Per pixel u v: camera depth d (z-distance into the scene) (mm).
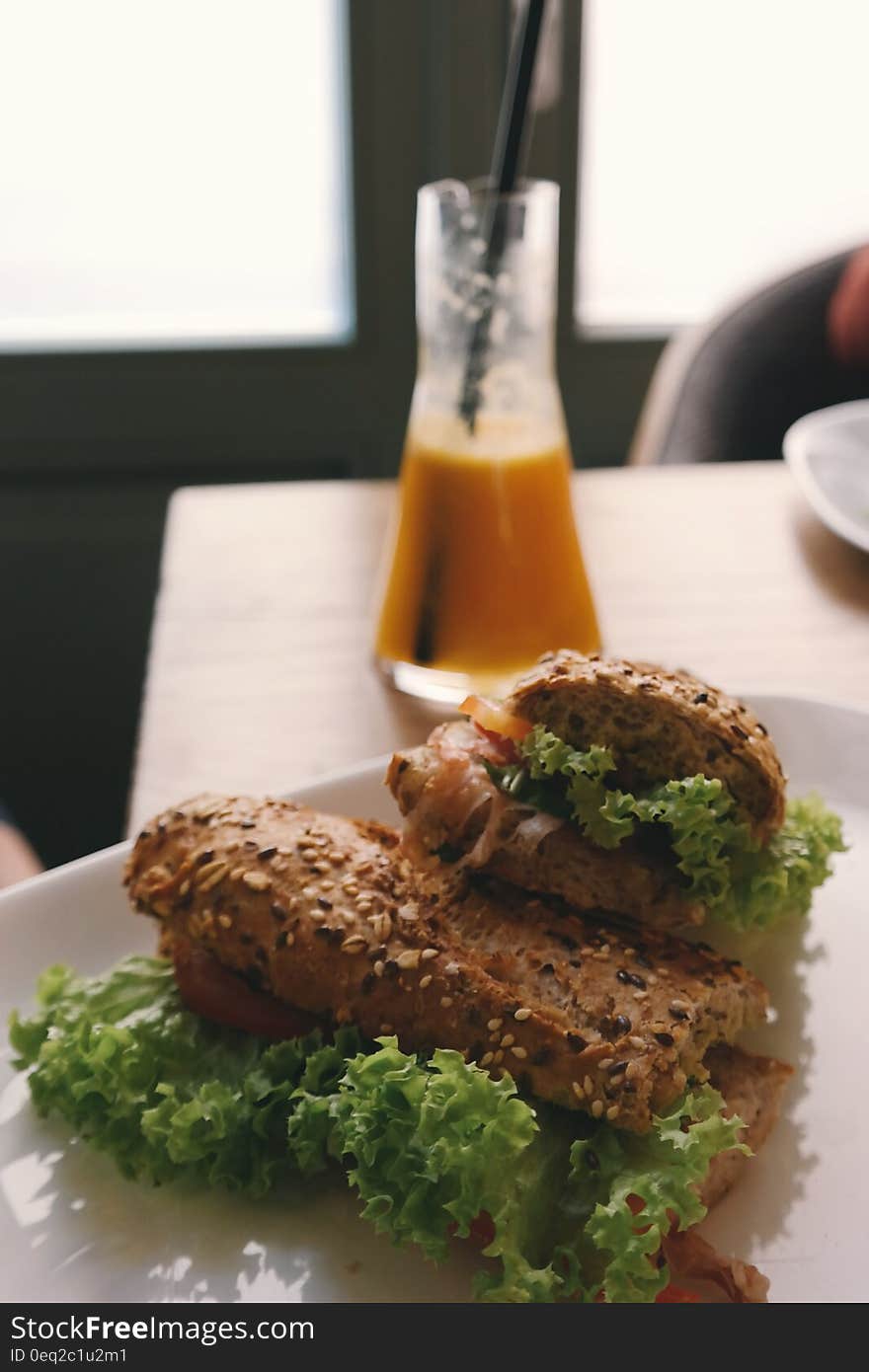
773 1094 497
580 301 1183
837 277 1032
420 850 529
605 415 1199
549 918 511
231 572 801
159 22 1069
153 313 1164
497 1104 454
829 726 628
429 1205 455
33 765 1291
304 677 711
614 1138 466
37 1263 467
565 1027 477
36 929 554
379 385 1162
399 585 674
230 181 1123
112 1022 516
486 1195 447
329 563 809
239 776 650
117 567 1219
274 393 1155
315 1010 502
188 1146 477
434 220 627
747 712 534
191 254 1146
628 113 1136
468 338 630
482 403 635
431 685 680
